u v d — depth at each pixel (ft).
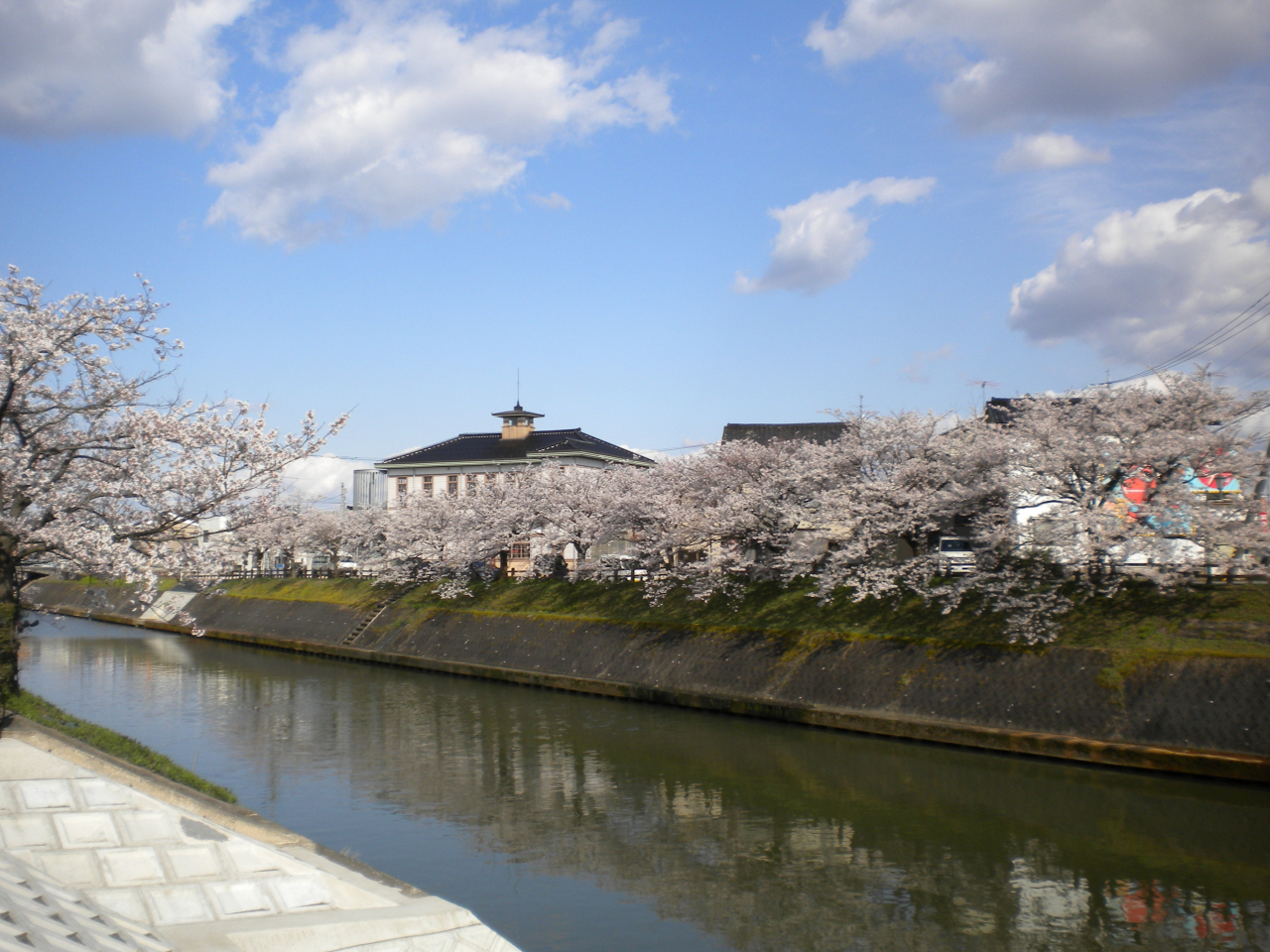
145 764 62.69
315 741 102.53
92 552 68.64
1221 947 52.37
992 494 109.09
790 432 185.98
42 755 54.39
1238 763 75.77
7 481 66.54
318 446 77.77
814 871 64.13
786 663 113.50
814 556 123.75
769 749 95.40
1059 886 60.64
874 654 106.32
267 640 196.13
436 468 243.40
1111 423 100.01
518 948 49.93
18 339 63.87
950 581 110.22
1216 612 88.69
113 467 72.38
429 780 86.22
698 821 74.23
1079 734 86.12
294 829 72.54
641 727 106.93
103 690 137.59
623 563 155.22
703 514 139.33
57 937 32.42
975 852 66.54
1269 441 98.27
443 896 60.18
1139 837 68.03
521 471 191.52
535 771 89.35
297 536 208.33
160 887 44.29
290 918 43.42
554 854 67.67
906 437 122.31
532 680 138.21
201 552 74.13
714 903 59.26
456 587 177.37
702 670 121.60
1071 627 94.94
